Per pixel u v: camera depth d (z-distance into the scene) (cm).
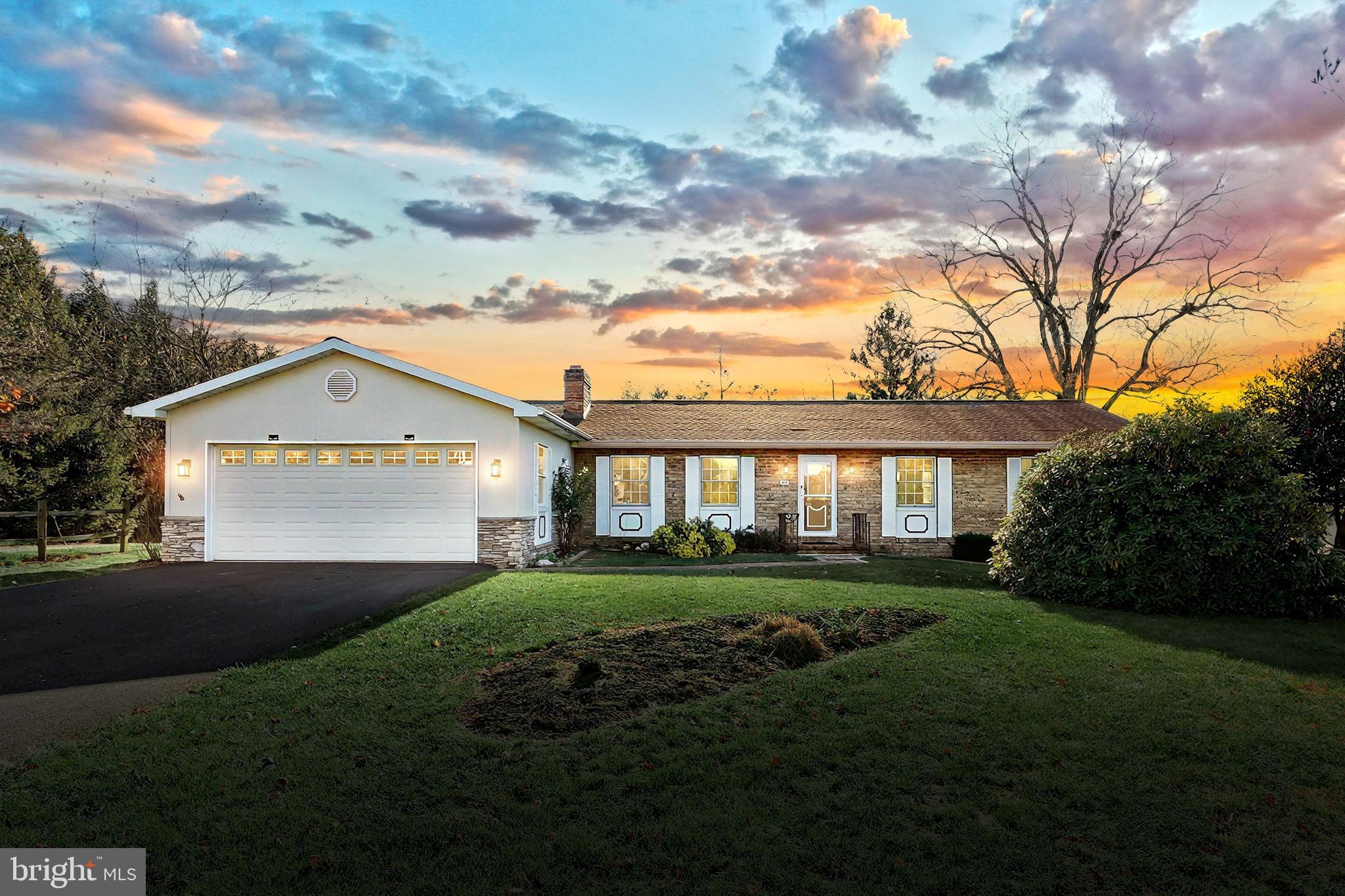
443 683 708
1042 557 1170
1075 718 634
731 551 1808
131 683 714
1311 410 1337
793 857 423
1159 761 554
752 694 686
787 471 1984
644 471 1991
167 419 1547
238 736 580
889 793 502
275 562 1520
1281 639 917
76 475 1930
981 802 491
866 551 1947
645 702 665
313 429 1530
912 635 895
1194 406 1166
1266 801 497
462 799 486
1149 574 1070
